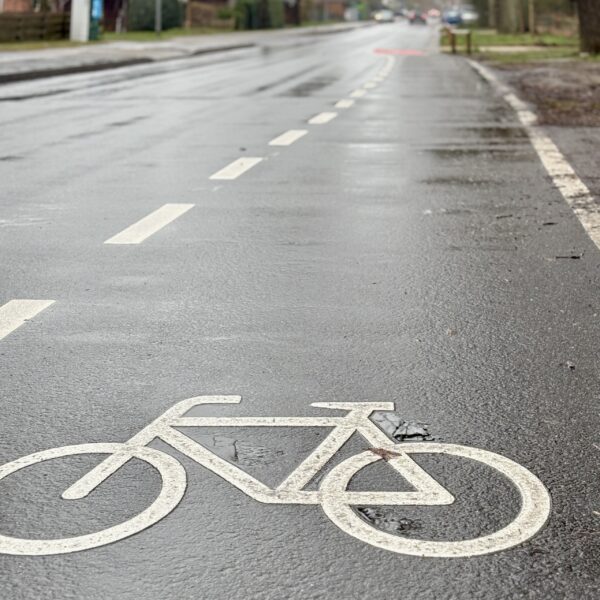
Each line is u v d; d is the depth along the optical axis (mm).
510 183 16172
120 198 15117
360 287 10039
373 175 17156
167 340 8391
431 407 6875
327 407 6863
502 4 104562
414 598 4570
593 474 5844
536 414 6758
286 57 67000
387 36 128125
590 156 19047
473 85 38062
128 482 5703
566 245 11781
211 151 20406
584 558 4914
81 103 32406
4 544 5039
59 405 6930
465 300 9562
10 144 21969
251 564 4852
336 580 4711
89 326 8773
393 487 5621
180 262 11078
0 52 60469
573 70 44438
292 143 21562
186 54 69875
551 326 8727
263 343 8305
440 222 13188
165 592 4629
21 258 11258
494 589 4645
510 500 5488
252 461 5969
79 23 78062
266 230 12758
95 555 4941
